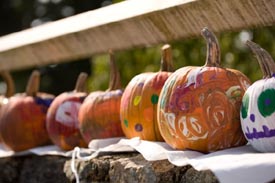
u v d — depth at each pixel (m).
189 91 2.74
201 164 2.43
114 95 3.55
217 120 2.70
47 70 15.04
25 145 4.12
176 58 5.96
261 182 2.29
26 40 4.55
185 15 3.12
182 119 2.73
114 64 3.66
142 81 3.23
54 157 3.81
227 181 2.30
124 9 3.51
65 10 16.78
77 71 15.02
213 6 2.94
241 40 5.83
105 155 3.24
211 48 2.84
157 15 3.24
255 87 2.60
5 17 16.75
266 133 2.53
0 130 4.23
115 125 3.50
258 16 2.88
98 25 3.66
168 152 2.70
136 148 2.95
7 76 4.93
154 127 3.13
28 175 4.03
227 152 2.62
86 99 3.65
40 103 4.19
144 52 6.29
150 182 2.76
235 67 5.77
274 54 5.72
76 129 3.80
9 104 4.24
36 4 16.91
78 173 3.29
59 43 4.29
